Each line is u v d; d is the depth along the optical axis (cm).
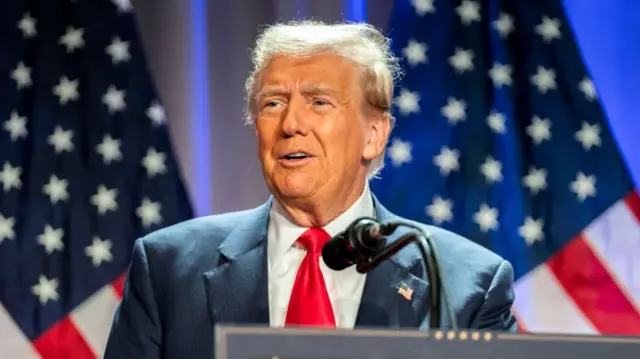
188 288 516
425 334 328
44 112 868
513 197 874
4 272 850
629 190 877
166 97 870
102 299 853
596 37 912
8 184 859
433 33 892
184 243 537
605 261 870
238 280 514
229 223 552
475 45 891
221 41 873
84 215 860
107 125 866
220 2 876
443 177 871
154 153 866
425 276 518
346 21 876
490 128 881
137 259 537
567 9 915
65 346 848
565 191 874
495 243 867
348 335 321
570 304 869
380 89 536
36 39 878
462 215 868
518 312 869
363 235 406
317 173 507
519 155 882
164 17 876
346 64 524
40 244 856
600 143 882
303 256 523
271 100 523
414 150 874
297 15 871
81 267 855
